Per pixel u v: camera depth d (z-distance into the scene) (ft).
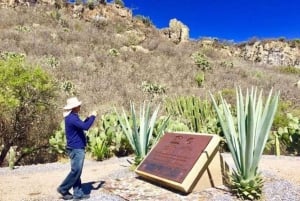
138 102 57.21
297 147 31.55
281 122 39.58
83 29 129.29
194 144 20.25
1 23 113.60
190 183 18.26
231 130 18.44
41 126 34.22
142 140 24.36
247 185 17.28
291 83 96.53
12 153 26.91
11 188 20.66
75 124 17.38
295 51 163.43
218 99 45.91
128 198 18.10
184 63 102.63
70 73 72.28
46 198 18.52
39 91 32.96
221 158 19.95
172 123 32.24
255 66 128.16
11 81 31.27
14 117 32.42
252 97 18.07
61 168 26.78
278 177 20.31
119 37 129.49
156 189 19.49
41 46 94.02
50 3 150.00
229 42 168.04
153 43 127.85
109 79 72.18
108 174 23.41
